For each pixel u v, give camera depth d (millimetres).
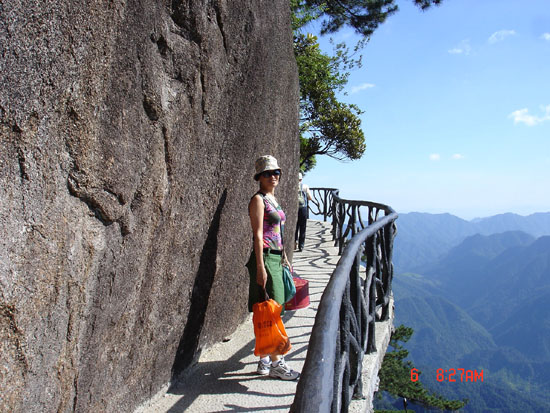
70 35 1498
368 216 6441
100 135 1735
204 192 3053
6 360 1376
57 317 1603
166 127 2303
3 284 1314
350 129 17703
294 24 14055
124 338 2266
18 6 1290
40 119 1423
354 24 13195
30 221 1417
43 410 1593
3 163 1310
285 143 5195
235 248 3879
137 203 2129
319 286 6141
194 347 3328
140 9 1924
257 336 3072
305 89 17562
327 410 1014
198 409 2711
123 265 2068
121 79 1837
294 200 6094
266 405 2783
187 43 2463
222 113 3119
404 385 19312
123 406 2367
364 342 3195
